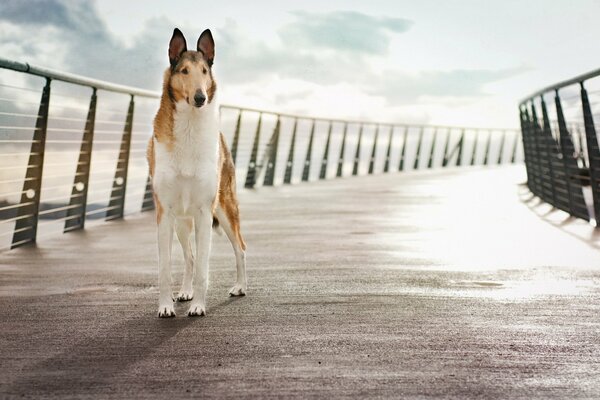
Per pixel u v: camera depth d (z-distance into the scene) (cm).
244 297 361
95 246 561
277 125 1388
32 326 304
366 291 369
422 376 229
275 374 232
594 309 322
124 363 248
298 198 1016
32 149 582
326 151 1686
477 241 552
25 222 581
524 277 402
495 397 210
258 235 604
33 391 220
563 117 702
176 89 324
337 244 546
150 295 370
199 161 327
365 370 236
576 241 539
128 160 787
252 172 1291
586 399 207
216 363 246
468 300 344
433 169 2181
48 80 583
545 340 271
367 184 1364
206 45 351
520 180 1388
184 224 362
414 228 643
